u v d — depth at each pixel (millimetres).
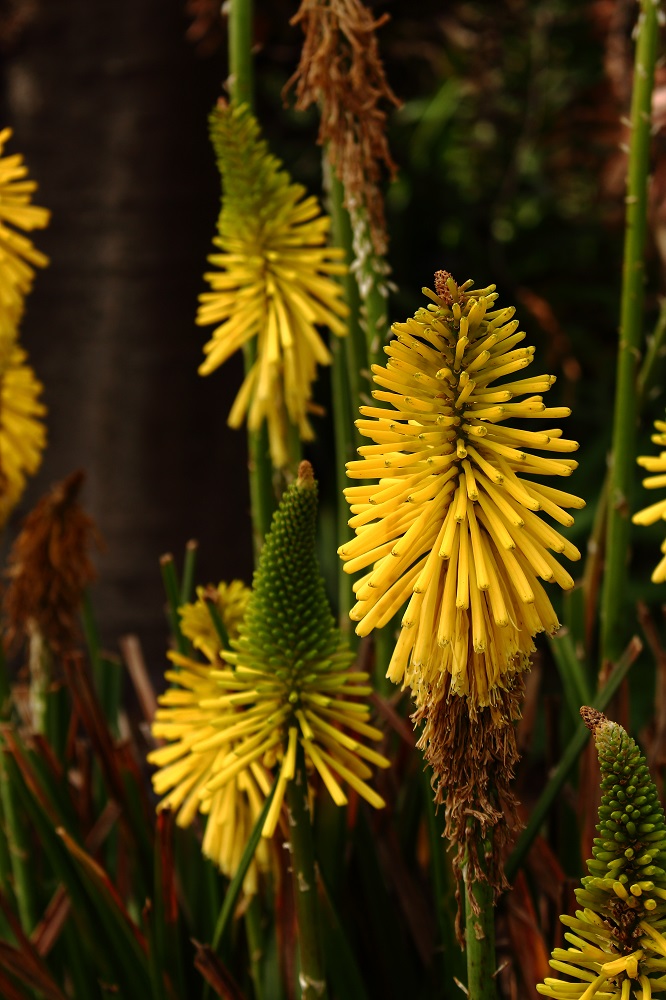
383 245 1023
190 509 1894
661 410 2373
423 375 801
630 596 2273
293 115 2754
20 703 1173
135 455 1874
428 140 2906
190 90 1854
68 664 1015
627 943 793
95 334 1882
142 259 1860
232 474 1942
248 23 1031
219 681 900
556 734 1022
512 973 968
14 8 1855
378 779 997
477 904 830
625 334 1008
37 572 1094
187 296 1884
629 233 1003
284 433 1041
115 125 1849
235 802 940
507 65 2869
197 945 928
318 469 2545
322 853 959
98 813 1102
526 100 2855
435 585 805
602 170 2529
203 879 1041
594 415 2672
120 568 1854
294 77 1042
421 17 2660
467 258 2988
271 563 891
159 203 1854
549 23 2607
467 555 805
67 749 1078
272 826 870
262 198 1029
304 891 885
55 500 1091
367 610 819
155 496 1877
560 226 3047
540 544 812
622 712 1008
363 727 900
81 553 1101
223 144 1021
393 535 814
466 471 808
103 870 981
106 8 1833
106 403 1878
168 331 1874
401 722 974
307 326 1026
